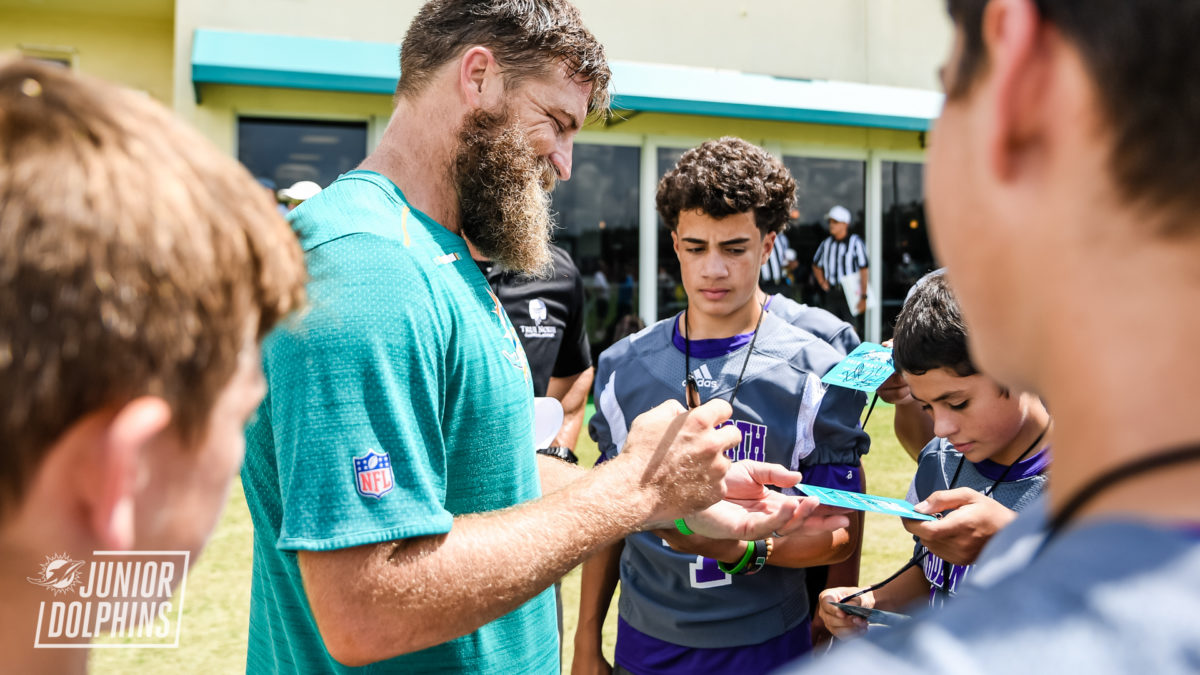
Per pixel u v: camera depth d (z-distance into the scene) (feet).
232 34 25.46
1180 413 1.30
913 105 31.76
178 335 1.67
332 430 3.32
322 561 3.29
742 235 6.66
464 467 4.02
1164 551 1.22
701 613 6.30
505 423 4.15
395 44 26.68
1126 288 1.35
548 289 10.30
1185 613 1.16
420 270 3.72
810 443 6.45
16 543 1.67
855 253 32.81
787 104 29.68
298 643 3.89
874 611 4.72
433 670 3.92
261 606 4.27
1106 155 1.34
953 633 1.27
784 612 6.36
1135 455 1.32
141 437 1.60
